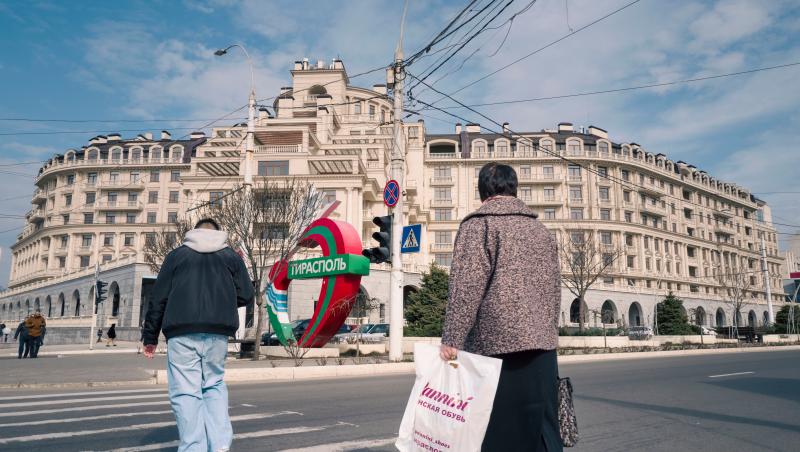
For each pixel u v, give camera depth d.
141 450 4.58
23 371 12.94
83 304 44.25
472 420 2.27
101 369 13.52
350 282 15.95
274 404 7.34
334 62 66.12
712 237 84.44
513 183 2.72
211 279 3.63
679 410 7.01
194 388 3.48
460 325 2.36
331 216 42.81
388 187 14.88
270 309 18.09
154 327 3.65
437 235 68.06
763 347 30.47
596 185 69.88
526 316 2.39
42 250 76.88
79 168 74.06
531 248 2.51
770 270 94.25
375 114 67.19
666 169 77.31
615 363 17.31
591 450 4.78
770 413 6.81
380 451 4.60
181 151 73.38
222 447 3.42
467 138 72.44
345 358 15.80
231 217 19.38
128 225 71.25
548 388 2.41
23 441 4.93
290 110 61.00
